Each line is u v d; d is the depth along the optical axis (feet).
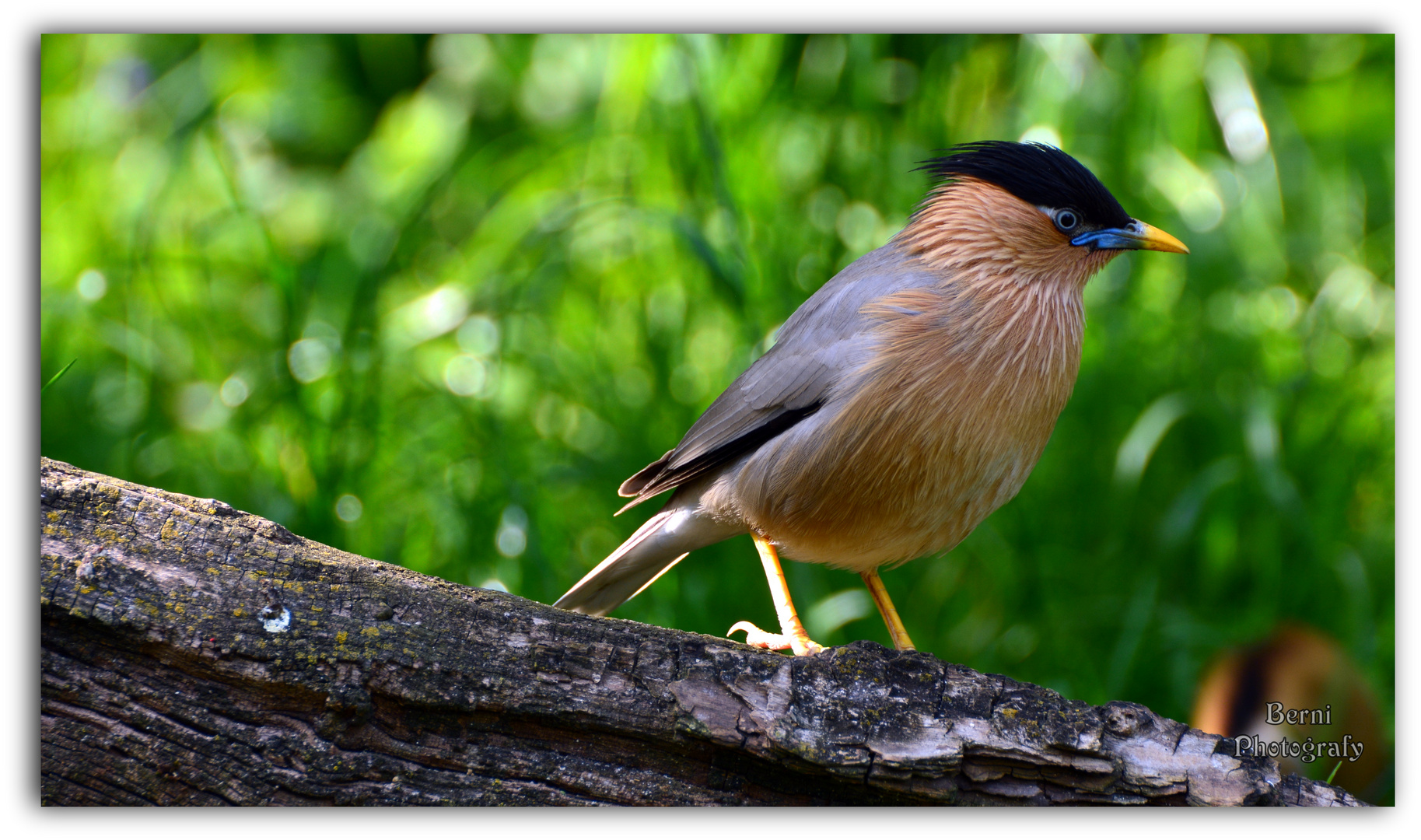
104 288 36.47
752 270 35.04
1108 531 33.19
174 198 40.27
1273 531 32.58
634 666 18.15
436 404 35.45
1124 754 18.43
